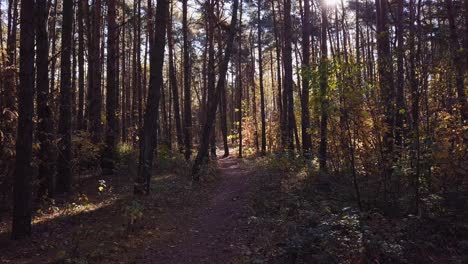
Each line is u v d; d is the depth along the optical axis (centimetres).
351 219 834
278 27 3381
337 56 1017
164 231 968
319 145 1567
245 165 2617
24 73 858
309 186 1294
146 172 1309
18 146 866
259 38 3372
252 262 738
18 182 864
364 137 1045
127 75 4119
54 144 1227
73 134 1616
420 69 962
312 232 755
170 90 3741
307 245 741
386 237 819
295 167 1628
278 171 1725
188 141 2448
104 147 1800
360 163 1190
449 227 870
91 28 2469
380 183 1084
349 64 997
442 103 1012
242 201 1288
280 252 748
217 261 767
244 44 4075
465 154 998
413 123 1002
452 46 1067
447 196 982
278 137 3306
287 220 959
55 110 1331
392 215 966
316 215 910
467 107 1060
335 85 991
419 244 805
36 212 1097
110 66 1856
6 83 1126
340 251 739
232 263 748
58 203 1212
